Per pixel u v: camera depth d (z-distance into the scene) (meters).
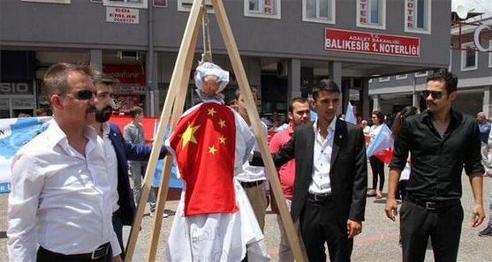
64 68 2.41
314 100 3.71
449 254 3.69
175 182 7.75
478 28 23.08
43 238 2.39
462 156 3.63
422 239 3.72
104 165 2.55
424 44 18.38
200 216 3.16
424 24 18.41
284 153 3.92
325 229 3.65
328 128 3.69
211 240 3.10
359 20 17.06
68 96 2.36
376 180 9.86
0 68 14.12
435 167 3.61
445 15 18.72
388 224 7.38
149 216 7.78
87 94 2.40
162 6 14.31
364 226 7.25
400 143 3.80
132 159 3.49
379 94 35.44
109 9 13.79
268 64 17.66
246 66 17.14
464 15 22.91
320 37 16.42
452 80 3.54
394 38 17.75
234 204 3.19
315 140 3.74
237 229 3.17
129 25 14.02
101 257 2.55
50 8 13.27
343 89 21.34
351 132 3.65
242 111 4.18
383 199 9.59
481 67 29.19
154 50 14.33
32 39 13.17
